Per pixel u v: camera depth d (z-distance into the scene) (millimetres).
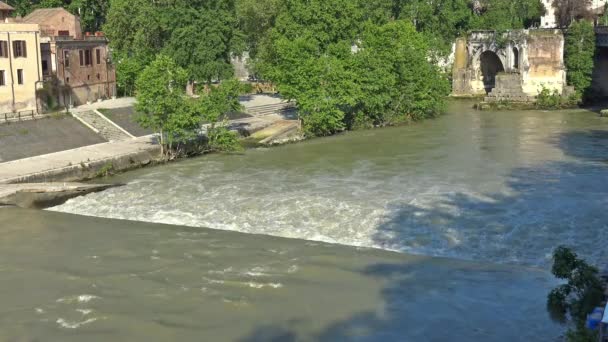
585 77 120688
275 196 59750
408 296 40562
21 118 80250
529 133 89562
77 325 37875
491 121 102125
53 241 50844
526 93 124562
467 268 44406
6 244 50375
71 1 134125
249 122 96125
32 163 69500
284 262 45750
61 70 92438
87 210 58469
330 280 42875
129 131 86438
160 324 37875
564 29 125125
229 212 56250
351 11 104062
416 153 76750
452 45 144875
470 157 73875
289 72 90312
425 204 56094
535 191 59188
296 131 90312
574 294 38688
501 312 38344
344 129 94562
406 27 107000
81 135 81000
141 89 75562
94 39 100688
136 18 101000
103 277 44031
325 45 102938
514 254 46531
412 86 100500
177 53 98562
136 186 65062
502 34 129750
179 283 42844
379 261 45750
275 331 37000
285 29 105125
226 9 103500
